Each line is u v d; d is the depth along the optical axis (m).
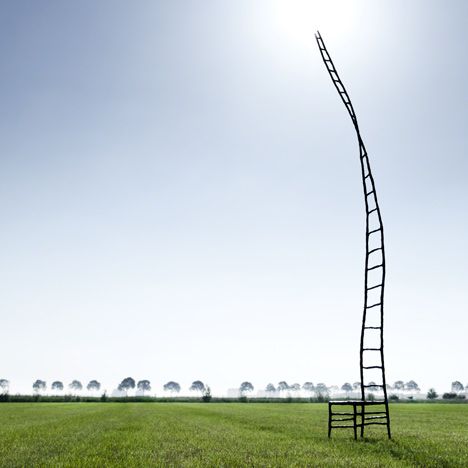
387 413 16.00
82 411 41.22
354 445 13.53
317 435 17.22
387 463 9.95
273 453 11.64
